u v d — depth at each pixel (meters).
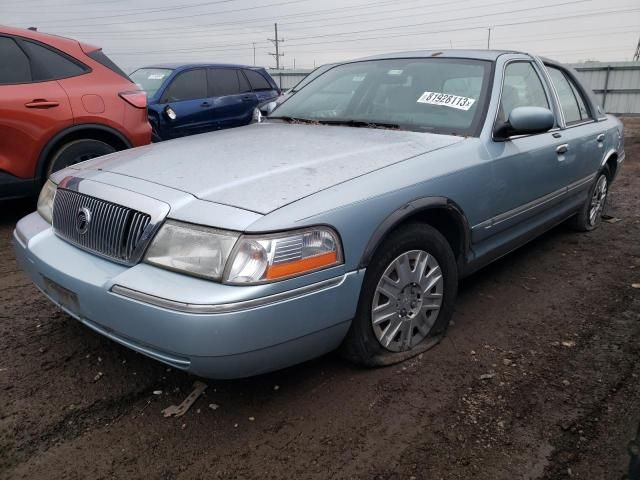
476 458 2.19
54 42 5.14
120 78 5.57
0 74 4.71
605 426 2.40
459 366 2.85
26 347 2.94
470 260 3.24
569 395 2.62
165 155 2.91
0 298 3.57
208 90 8.92
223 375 2.16
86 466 2.11
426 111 3.49
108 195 2.46
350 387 2.63
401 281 2.72
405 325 2.83
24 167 4.83
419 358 2.90
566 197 4.43
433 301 2.96
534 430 2.37
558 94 4.46
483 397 2.59
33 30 5.15
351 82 3.99
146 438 2.27
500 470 2.13
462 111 3.39
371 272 2.53
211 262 2.11
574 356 2.99
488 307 3.61
